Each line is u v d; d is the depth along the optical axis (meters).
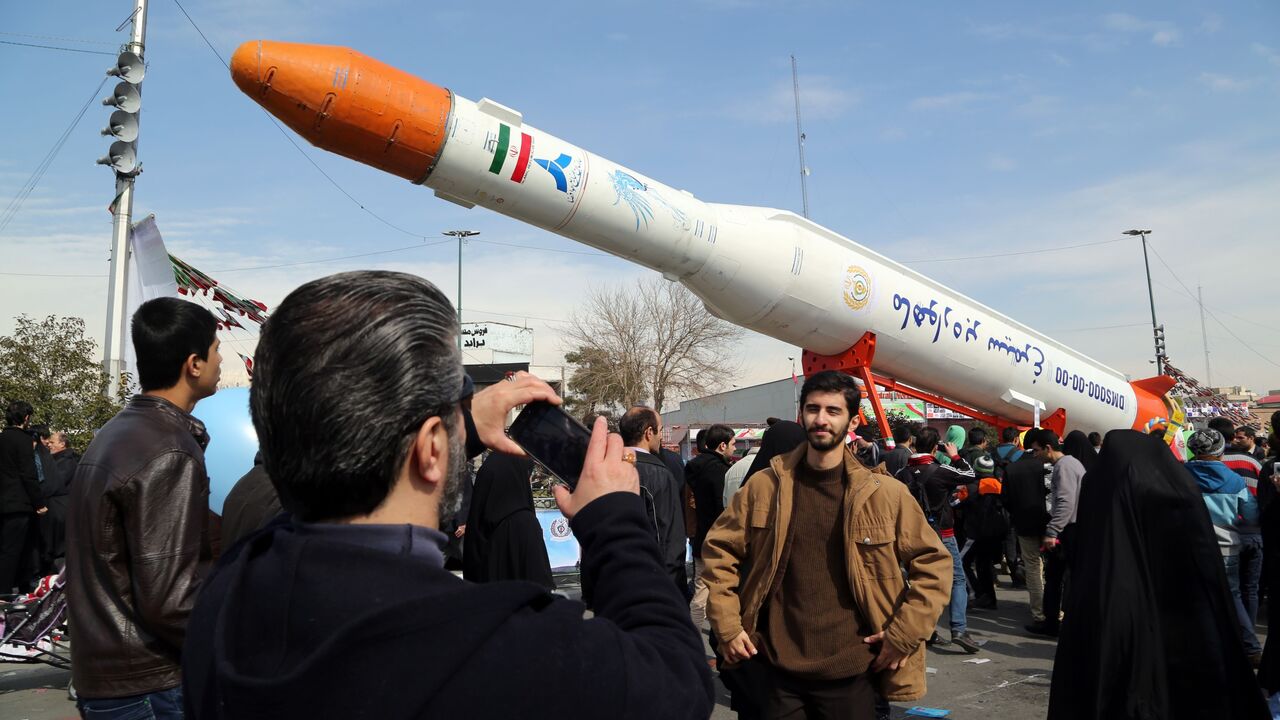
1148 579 3.53
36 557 8.91
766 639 3.46
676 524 5.48
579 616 1.03
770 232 9.27
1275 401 52.75
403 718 0.87
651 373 41.34
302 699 0.86
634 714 0.98
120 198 10.18
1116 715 3.44
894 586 3.32
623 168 8.41
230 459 4.59
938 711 5.42
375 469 1.01
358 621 0.86
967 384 11.69
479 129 7.36
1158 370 30.55
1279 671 4.82
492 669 0.91
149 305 2.70
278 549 1.02
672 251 8.72
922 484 7.11
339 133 6.94
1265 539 5.03
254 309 9.62
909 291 10.39
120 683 2.42
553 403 1.34
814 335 10.05
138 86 10.29
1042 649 7.12
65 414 11.38
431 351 1.04
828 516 3.46
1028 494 7.63
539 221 8.12
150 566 2.40
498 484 4.15
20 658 6.59
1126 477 3.66
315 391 0.98
